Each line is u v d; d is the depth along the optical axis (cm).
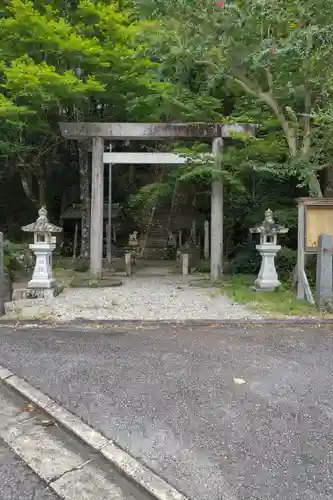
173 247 1834
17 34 989
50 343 463
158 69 1055
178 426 273
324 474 221
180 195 1914
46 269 762
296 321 561
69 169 1906
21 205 1900
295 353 429
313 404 307
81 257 1364
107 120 1280
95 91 1004
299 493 205
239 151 911
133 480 221
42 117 1220
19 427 284
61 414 291
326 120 668
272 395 323
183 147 995
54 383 346
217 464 230
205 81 982
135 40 973
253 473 222
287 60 699
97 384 343
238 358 412
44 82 921
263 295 732
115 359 407
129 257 1156
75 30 1056
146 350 437
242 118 949
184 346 454
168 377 359
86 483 224
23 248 1120
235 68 777
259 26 716
